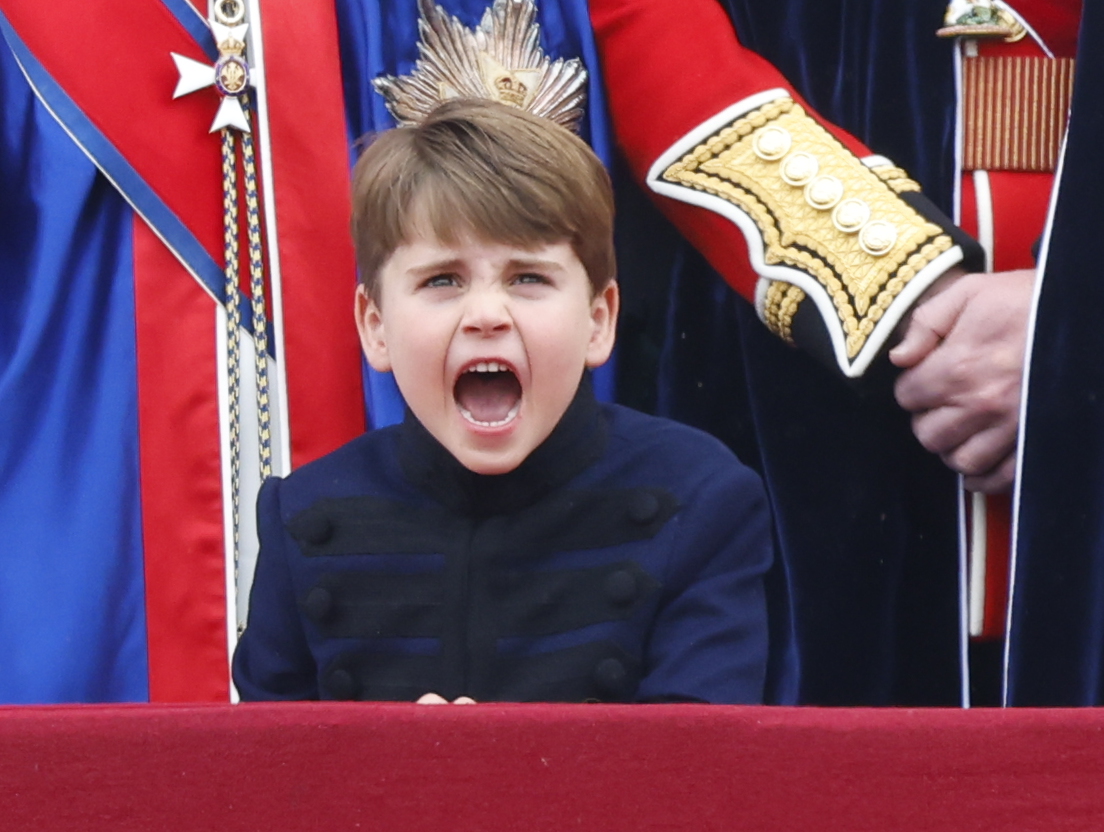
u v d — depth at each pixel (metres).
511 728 3.24
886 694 7.43
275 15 6.77
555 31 7.18
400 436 5.34
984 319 6.56
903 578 7.40
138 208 6.66
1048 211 6.60
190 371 6.68
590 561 5.13
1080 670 6.43
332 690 5.18
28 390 6.61
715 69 7.19
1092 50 6.59
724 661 4.93
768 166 6.99
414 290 4.90
